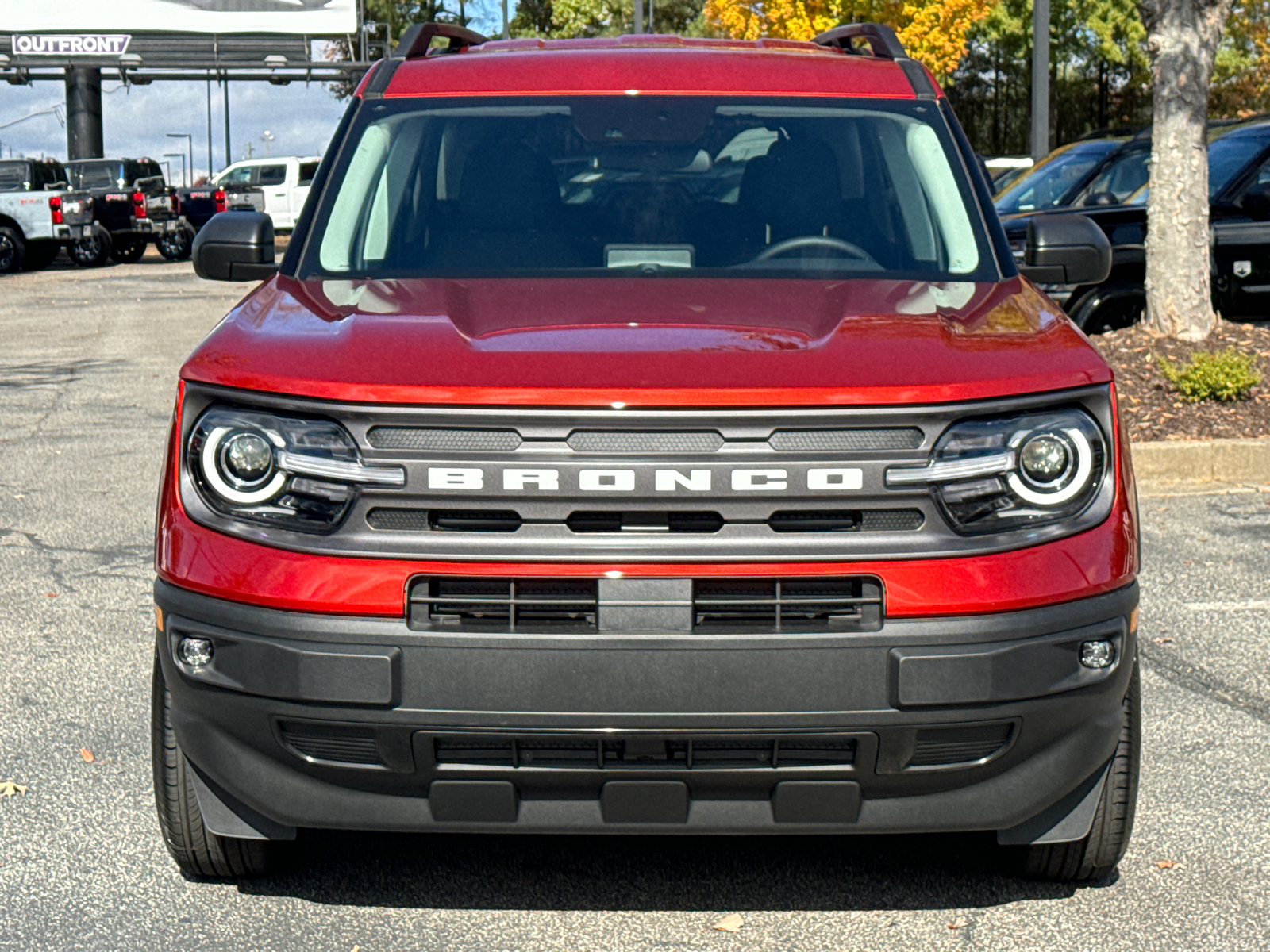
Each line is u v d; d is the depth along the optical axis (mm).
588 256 4184
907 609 3051
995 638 3070
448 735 3076
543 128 4566
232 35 43188
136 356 15703
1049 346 3344
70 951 3471
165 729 3582
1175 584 6711
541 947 3484
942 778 3174
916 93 4781
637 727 3051
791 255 4203
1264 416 9453
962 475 3076
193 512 3203
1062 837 3406
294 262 4223
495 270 4129
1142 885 3811
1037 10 21172
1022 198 14727
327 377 3117
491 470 3025
